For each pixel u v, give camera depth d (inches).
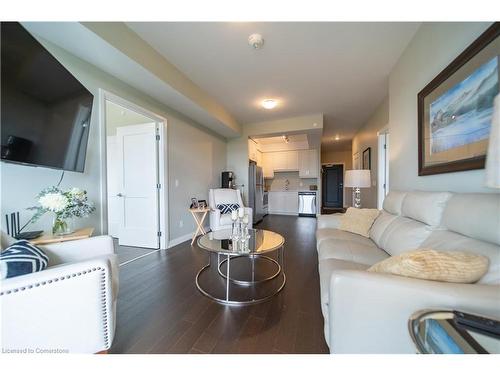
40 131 53.9
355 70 103.1
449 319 26.7
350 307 34.3
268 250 74.5
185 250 124.4
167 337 52.1
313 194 265.1
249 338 51.6
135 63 79.0
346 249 68.6
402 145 90.2
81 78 76.9
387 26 74.0
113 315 45.1
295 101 141.8
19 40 46.4
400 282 31.7
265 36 79.0
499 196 37.1
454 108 56.1
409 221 62.2
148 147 127.1
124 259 108.9
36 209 62.1
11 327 33.0
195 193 158.6
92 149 81.3
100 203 83.5
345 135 240.7
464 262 31.5
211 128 173.6
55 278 36.1
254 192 211.5
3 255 36.7
